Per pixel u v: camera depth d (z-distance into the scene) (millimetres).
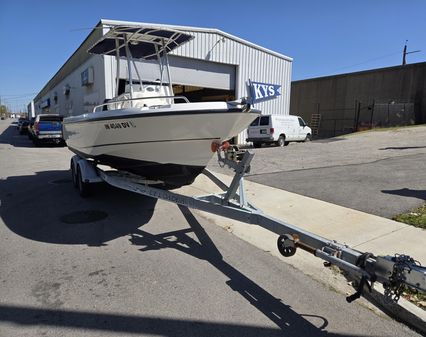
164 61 6867
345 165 10016
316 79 32344
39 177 9766
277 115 18516
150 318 2998
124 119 4941
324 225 5207
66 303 3227
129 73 6207
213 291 3455
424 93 25656
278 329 2854
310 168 9820
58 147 19844
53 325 2893
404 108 25953
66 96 29562
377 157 11406
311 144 16828
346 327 2885
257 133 18688
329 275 3789
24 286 3545
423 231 4750
